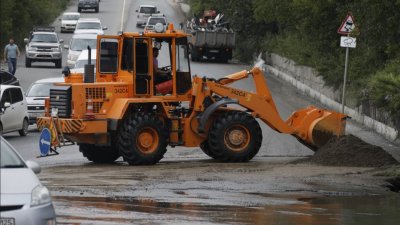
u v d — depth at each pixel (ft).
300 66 164.45
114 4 391.24
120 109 78.59
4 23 230.48
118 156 84.89
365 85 119.44
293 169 72.90
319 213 52.13
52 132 78.89
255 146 81.71
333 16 147.84
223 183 63.98
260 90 83.66
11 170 40.16
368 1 95.66
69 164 82.02
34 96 125.39
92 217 49.01
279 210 52.90
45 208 38.60
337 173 69.87
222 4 238.68
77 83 79.41
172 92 81.35
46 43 206.08
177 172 71.36
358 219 50.24
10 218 37.50
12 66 179.22
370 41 104.83
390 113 101.19
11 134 118.62
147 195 58.08
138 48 80.53
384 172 69.97
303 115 84.28
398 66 108.58
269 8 182.91
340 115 83.46
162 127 79.46
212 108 80.12
